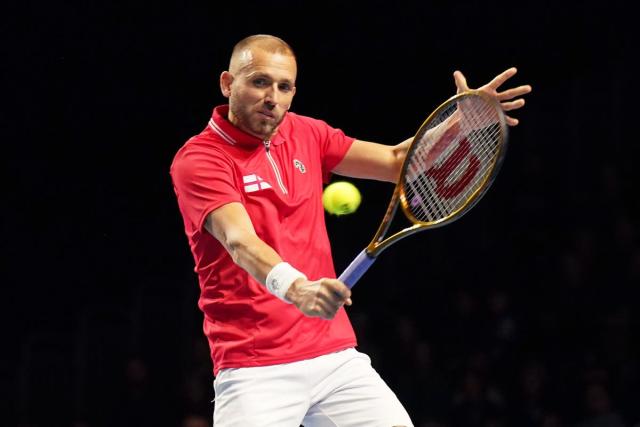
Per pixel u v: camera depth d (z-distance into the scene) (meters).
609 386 24.08
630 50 29.25
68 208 31.41
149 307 30.45
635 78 29.06
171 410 27.44
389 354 26.66
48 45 27.73
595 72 29.53
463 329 27.02
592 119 29.44
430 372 25.41
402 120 29.80
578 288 26.16
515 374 25.52
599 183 28.84
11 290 31.77
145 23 27.98
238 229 9.41
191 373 27.80
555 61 29.66
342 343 10.31
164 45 28.19
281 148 10.44
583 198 28.77
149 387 28.94
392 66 29.25
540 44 29.20
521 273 27.77
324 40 28.77
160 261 31.78
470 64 29.30
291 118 10.85
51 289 31.83
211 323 10.24
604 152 29.08
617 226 26.56
